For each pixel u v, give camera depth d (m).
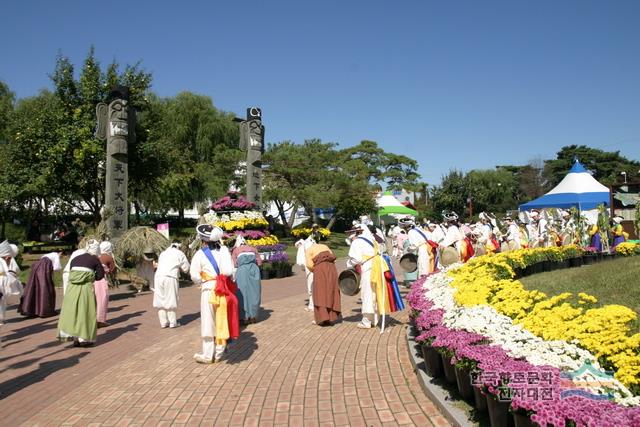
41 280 10.72
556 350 4.15
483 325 4.95
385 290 8.17
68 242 27.67
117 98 18.00
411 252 11.48
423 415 4.70
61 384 6.17
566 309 5.02
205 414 5.03
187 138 35.66
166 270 9.24
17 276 8.59
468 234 18.11
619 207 23.25
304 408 5.06
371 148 49.81
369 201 36.34
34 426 4.89
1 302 7.71
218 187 31.34
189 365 6.78
